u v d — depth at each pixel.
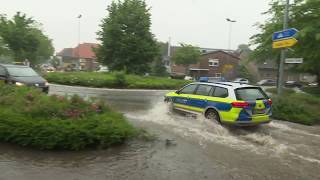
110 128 8.17
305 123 14.30
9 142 8.08
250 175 6.86
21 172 6.46
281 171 7.20
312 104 18.39
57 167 6.80
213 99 11.70
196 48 71.31
